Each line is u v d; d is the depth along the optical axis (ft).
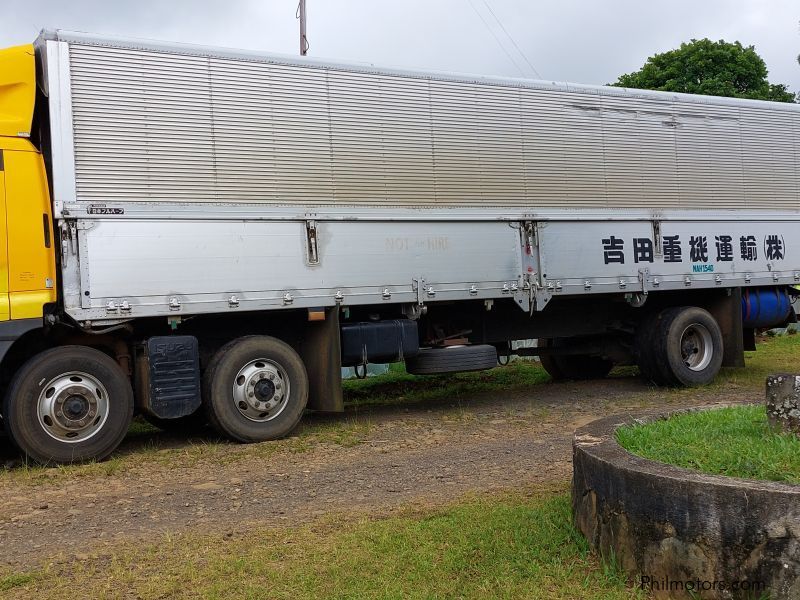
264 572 13.53
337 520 16.75
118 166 24.03
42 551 15.58
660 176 35.53
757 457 12.61
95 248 23.47
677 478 11.62
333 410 27.45
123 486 20.83
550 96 32.68
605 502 13.04
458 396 36.83
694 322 36.45
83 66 23.80
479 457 22.95
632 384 38.45
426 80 29.76
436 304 31.78
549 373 43.01
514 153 31.58
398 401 36.01
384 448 24.90
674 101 36.27
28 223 22.90
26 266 22.81
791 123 40.09
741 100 38.47
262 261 26.00
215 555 14.62
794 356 48.26
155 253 24.30
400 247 28.71
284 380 26.86
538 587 12.39
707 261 36.76
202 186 25.26
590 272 33.19
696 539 11.30
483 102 30.99
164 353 24.73
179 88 25.18
